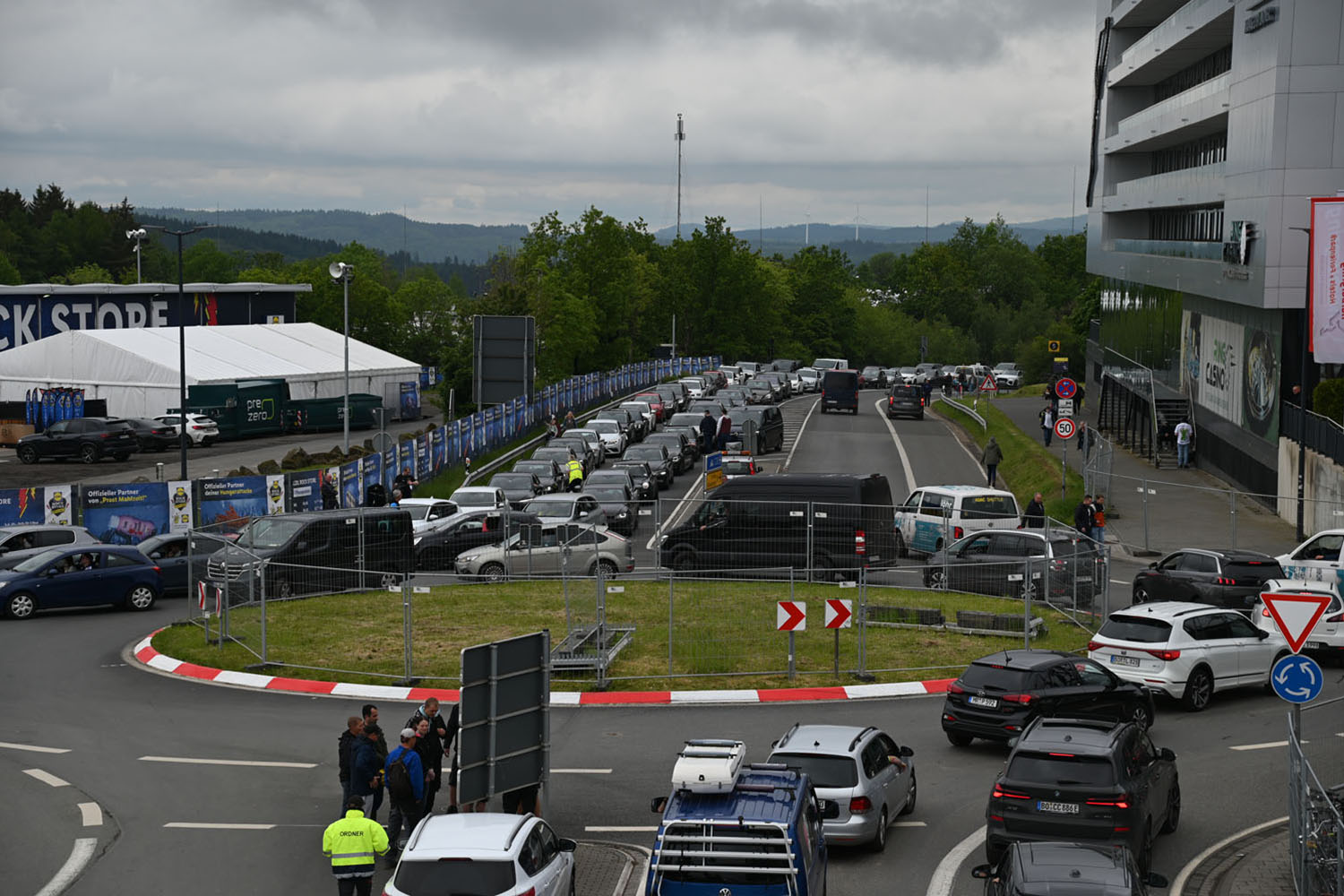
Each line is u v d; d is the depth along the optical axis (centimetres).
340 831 1780
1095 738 1911
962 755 2594
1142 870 1894
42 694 3047
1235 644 3009
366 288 15975
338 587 3988
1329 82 5334
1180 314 7556
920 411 9938
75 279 19288
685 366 14212
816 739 2081
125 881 1953
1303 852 1741
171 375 8912
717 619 3584
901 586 4006
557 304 12812
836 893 1884
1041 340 17750
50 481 6825
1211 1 6656
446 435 6594
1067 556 3719
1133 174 9575
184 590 4484
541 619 3722
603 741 2695
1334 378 5128
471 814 1752
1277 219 5391
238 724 2806
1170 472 6569
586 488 5709
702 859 1543
